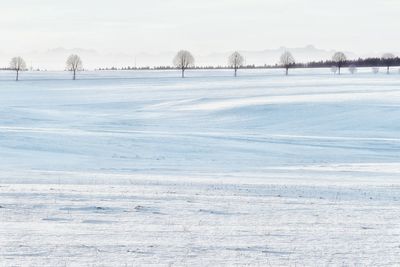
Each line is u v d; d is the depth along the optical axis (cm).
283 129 6819
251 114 7869
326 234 1281
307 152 4616
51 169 3325
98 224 1357
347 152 4647
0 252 1038
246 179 2725
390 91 10506
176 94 11738
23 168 3350
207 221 1437
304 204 1794
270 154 4459
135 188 2172
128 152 4347
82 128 6456
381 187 2389
